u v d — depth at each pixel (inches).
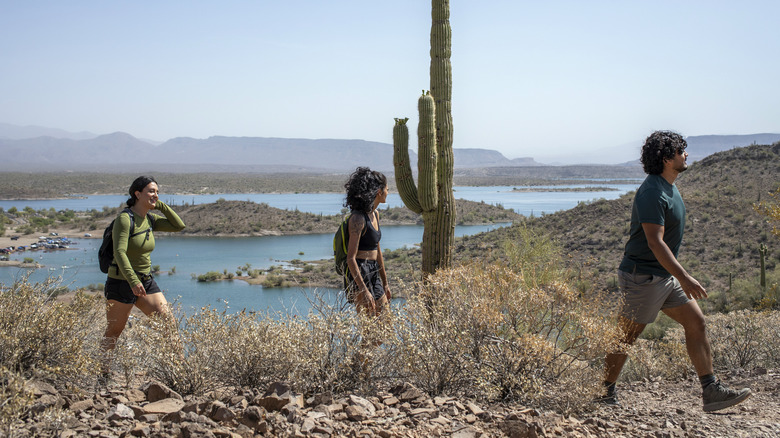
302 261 4055.1
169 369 135.6
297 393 130.1
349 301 150.5
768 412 146.4
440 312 148.7
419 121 246.2
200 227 6614.2
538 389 135.9
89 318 156.4
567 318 146.9
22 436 94.4
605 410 149.0
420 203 246.2
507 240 367.2
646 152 152.2
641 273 152.7
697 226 1809.8
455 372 143.7
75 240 5492.1
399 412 123.1
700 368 150.3
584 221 1964.8
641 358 204.2
